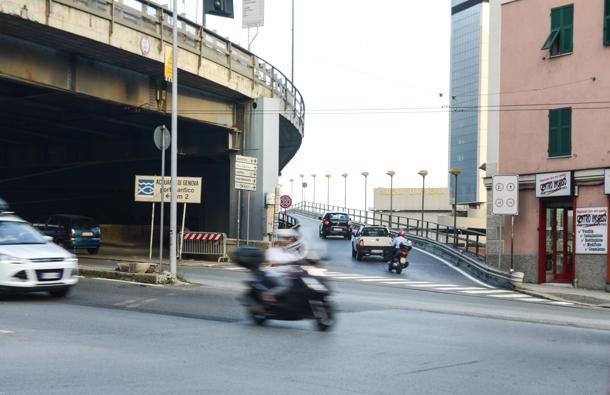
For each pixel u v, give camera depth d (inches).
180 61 1117.7
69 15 899.4
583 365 356.2
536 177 1110.4
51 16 872.9
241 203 1382.9
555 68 1103.0
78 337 402.3
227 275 943.7
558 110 1091.3
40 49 973.8
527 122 1143.0
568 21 1087.6
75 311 518.9
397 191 4510.3
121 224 1991.9
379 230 1432.1
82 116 1279.5
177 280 778.8
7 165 1740.9
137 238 1857.8
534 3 1142.3
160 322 477.7
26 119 1327.5
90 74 1061.1
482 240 2401.6
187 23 1142.3
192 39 1154.7
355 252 1450.5
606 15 1032.2
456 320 548.4
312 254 478.6
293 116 1653.5
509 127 1173.1
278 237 483.8
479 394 282.5
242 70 1332.4
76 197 2078.0
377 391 282.5
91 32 936.9
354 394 276.2
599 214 1016.9
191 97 1279.5
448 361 355.6
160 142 792.3
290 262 472.7
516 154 1157.1
